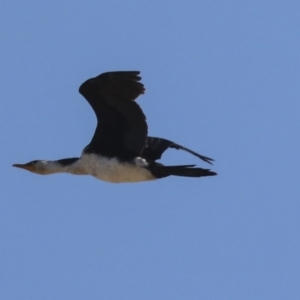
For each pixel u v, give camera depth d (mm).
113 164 19969
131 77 19344
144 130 19875
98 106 19844
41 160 21203
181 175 19734
